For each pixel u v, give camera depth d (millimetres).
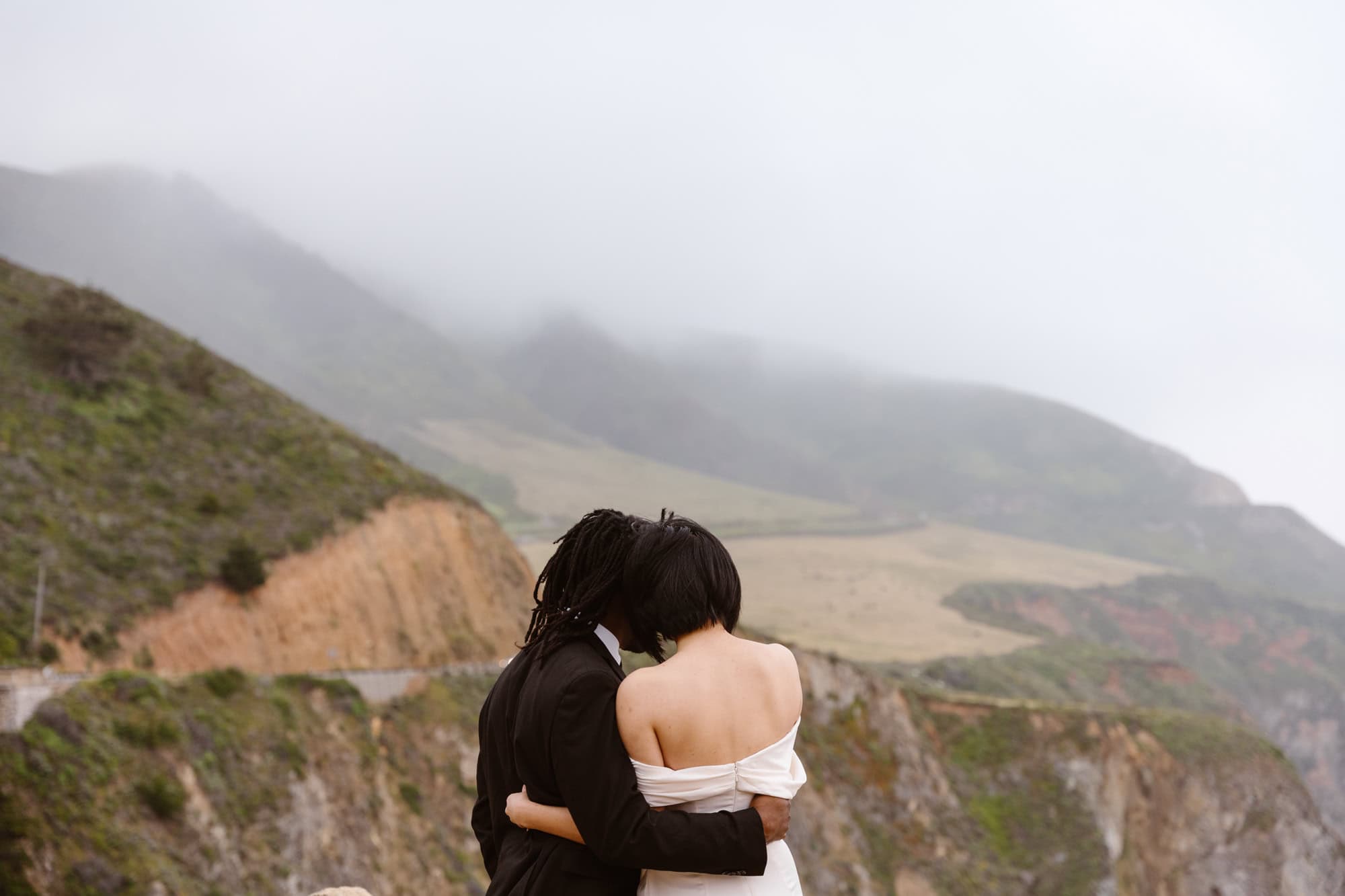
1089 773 73125
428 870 35062
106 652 37156
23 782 23703
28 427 47531
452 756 42344
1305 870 75312
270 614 45406
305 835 30578
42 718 26047
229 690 33531
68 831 23469
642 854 3654
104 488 46656
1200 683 166250
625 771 3738
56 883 22359
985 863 64125
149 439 51969
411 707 43281
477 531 62500
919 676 136875
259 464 54719
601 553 4109
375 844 33562
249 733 32125
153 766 27578
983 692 133875
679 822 3680
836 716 65812
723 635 4035
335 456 59125
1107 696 153000
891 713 69188
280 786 31109
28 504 42156
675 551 4004
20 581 37406
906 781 65000
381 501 56688
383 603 51719
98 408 51719
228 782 29453
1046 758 73875
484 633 56688
